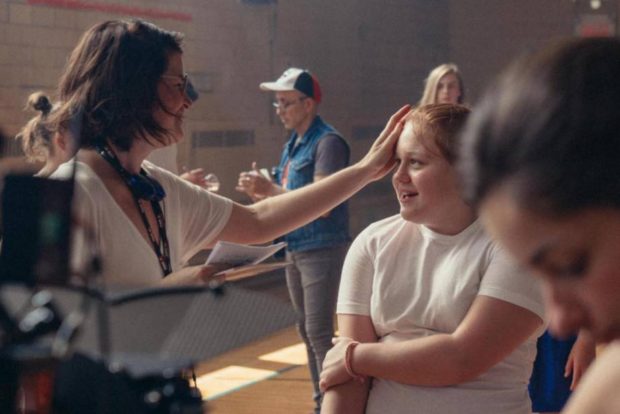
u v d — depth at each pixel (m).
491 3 15.41
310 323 5.85
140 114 2.62
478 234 2.66
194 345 1.38
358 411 2.69
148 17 9.60
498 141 0.93
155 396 1.36
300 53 12.07
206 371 7.21
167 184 2.86
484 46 15.49
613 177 0.89
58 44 8.66
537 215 0.91
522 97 0.93
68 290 1.47
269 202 3.09
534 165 0.90
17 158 2.81
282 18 11.61
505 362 2.65
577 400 0.97
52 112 2.68
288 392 6.69
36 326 1.36
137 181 2.62
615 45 0.95
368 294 2.78
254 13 11.16
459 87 6.35
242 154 10.98
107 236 2.52
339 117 13.05
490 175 0.94
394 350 2.62
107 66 2.62
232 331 1.41
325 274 5.81
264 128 11.30
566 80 0.92
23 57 8.34
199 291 1.49
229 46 10.79
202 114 10.39
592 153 0.89
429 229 2.71
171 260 2.79
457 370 2.56
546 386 3.86
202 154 10.39
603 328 0.95
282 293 10.52
